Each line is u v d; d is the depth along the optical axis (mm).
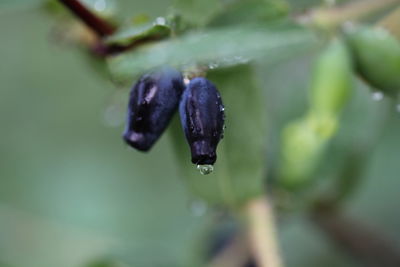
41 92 426
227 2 281
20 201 398
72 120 424
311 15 289
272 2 280
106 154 415
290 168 311
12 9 289
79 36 319
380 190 386
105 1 292
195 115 254
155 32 267
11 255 367
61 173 412
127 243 384
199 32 276
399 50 285
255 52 274
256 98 288
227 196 297
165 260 323
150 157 409
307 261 375
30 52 426
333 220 336
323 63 290
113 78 265
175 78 261
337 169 325
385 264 338
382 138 384
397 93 289
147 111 259
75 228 385
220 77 286
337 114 293
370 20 301
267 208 297
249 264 318
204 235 330
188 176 296
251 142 292
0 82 424
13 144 417
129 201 404
